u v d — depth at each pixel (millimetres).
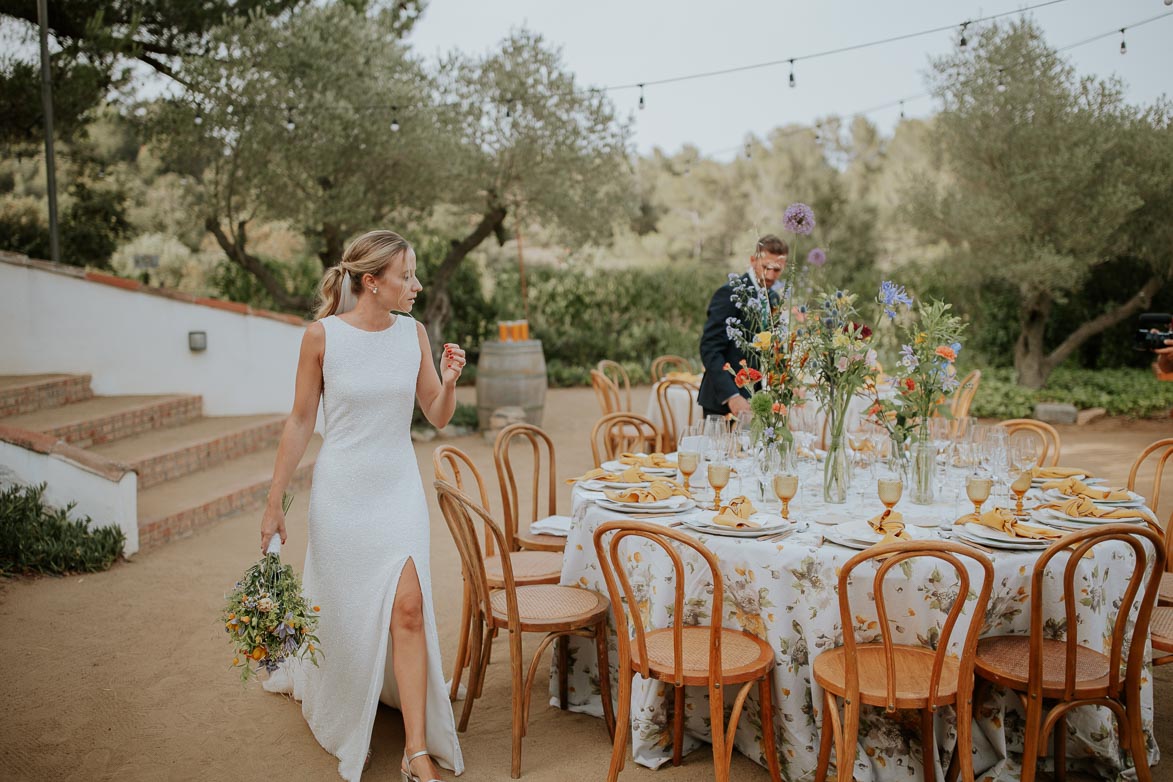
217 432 7305
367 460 3037
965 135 10734
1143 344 4289
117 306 7863
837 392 3361
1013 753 3027
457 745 3059
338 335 3037
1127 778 2926
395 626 2957
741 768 3105
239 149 8625
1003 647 2875
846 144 22016
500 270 14648
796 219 3336
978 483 3010
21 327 7625
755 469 3578
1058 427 9922
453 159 9125
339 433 3055
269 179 8805
